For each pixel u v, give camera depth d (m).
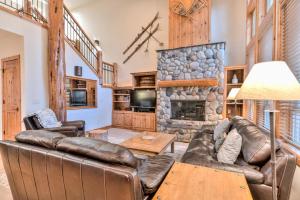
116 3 6.84
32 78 3.76
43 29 3.99
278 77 1.15
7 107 4.14
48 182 1.37
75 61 4.91
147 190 1.31
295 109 1.88
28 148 1.42
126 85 6.71
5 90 4.17
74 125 3.86
